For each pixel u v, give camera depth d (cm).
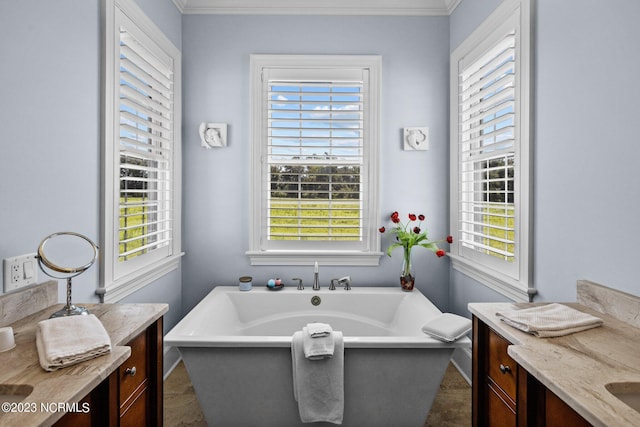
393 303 262
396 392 179
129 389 116
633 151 124
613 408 74
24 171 128
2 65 119
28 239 130
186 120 274
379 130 275
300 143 278
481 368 140
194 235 278
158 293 239
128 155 197
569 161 154
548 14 166
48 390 78
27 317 124
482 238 238
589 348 104
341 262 281
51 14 140
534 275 179
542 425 99
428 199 279
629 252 126
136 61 205
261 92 275
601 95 137
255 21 274
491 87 209
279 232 280
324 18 275
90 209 167
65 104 149
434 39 276
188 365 177
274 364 177
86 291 165
